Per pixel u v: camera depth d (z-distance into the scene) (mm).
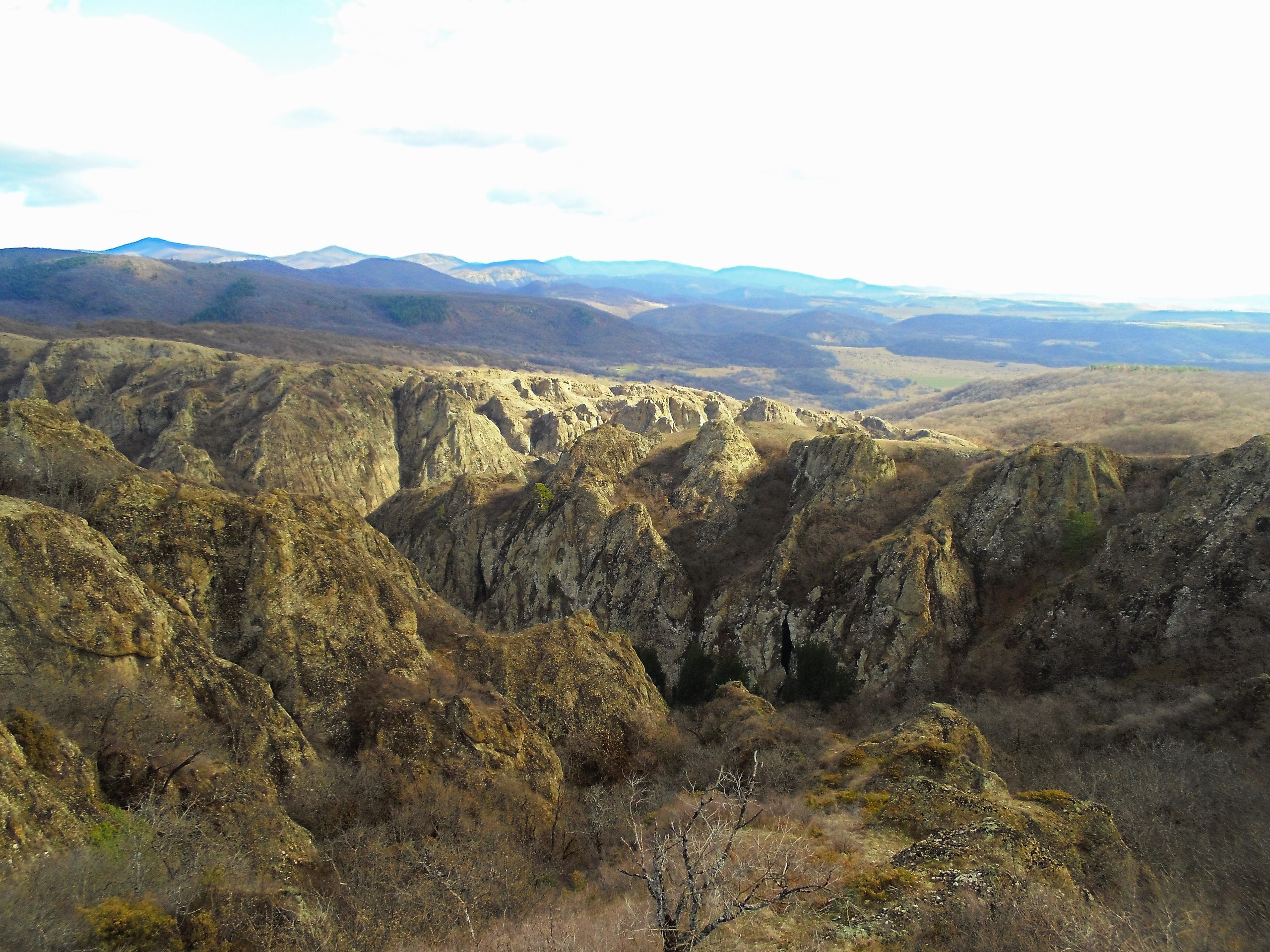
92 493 35125
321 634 34312
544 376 188750
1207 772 28375
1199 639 41562
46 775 19516
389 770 29391
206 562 34219
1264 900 19422
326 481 106938
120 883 17094
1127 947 15742
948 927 16703
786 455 76688
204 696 26672
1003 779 26844
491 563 73250
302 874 22109
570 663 40656
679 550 66875
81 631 24797
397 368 177625
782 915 17469
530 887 24156
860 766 27297
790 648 54312
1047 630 47031
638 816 29500
